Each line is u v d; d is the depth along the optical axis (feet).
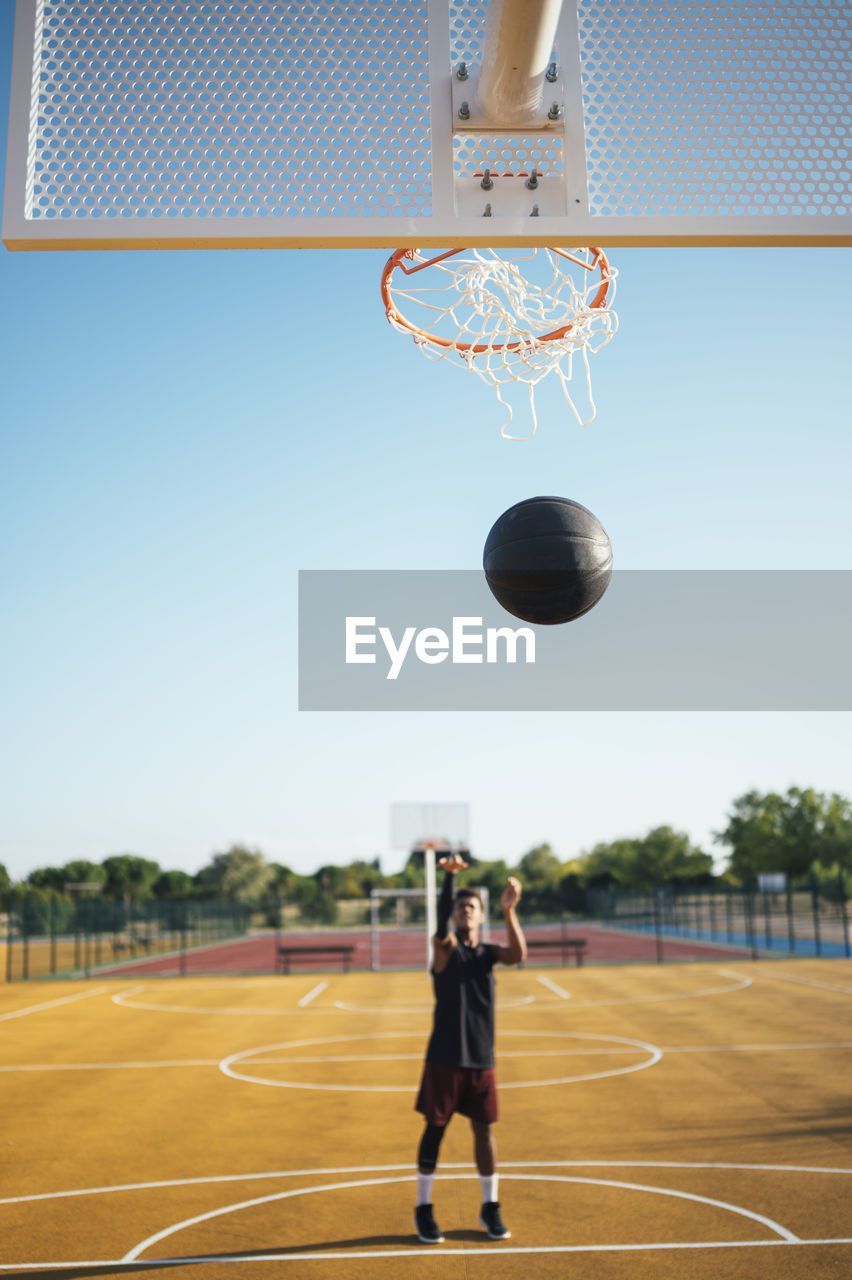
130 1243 18.02
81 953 119.85
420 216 10.27
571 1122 26.91
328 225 10.16
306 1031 47.65
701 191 10.53
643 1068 34.94
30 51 10.16
